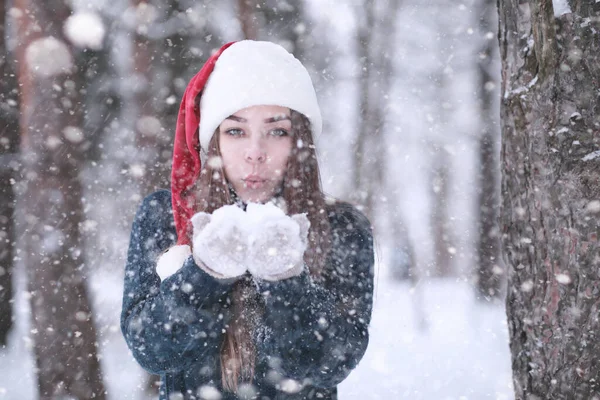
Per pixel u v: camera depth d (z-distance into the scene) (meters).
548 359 2.37
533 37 2.36
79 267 5.68
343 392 5.22
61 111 5.80
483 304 9.64
